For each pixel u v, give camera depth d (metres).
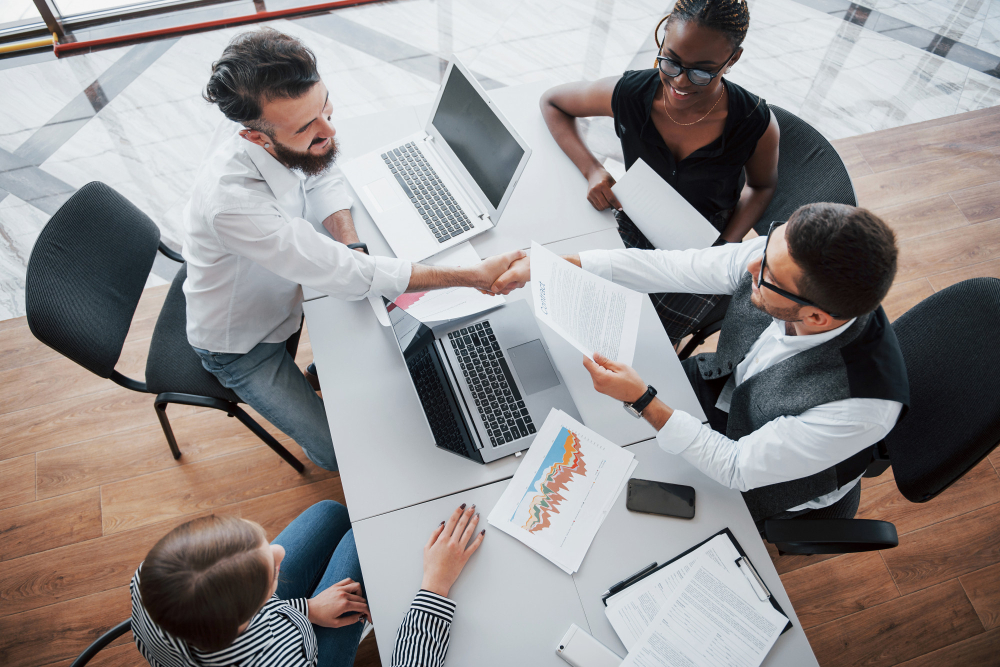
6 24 2.84
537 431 1.33
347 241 1.55
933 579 1.87
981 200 2.52
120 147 2.64
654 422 1.26
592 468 1.29
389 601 1.18
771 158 1.67
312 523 1.50
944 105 2.80
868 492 1.98
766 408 1.28
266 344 1.68
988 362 1.23
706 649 1.13
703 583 1.19
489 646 1.14
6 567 1.87
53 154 2.61
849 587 1.86
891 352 1.15
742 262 1.38
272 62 1.13
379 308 1.46
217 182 1.29
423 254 1.55
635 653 1.13
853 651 1.78
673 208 1.59
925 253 2.40
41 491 1.97
